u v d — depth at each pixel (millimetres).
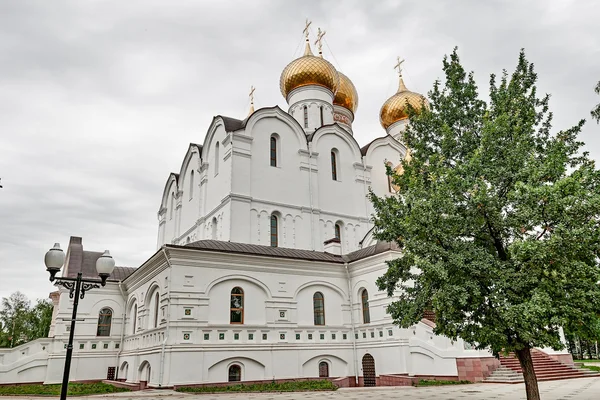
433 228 13055
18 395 20422
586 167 12859
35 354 29281
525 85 15672
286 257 25641
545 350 27688
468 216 13211
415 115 17734
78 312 31516
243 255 24281
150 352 22953
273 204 32281
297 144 35156
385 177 39719
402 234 14883
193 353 21500
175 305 21828
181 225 39469
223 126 33406
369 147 39562
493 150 13688
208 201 34469
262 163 32688
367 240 34312
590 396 16281
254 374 23016
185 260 22719
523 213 11969
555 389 19000
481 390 18422
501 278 12180
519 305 11492
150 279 26281
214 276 23359
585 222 11688
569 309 11297
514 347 12438
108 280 32969
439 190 13242
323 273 27219
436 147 16672
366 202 37344
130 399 17875
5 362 28141
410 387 21625
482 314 12867
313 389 21328
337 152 37438
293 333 24969
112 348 31578
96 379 30422
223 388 20906
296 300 25734
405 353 23484
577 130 14758
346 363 26188
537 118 15625
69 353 11656
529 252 11602
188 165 39875
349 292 27844
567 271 11336
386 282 17062
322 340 25875
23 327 62844
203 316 22422
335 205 35625
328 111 42875
